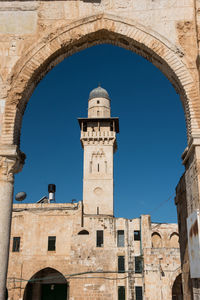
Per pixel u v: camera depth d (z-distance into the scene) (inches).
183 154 519.8
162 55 515.5
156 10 537.6
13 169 478.3
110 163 2760.8
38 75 544.7
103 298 1924.2
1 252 438.3
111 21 538.0
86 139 2847.0
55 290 2198.6
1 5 558.9
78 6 550.6
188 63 506.6
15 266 2052.2
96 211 2581.2
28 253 2075.5
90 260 2016.5
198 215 430.9
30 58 527.2
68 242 2091.5
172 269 1860.2
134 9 541.3
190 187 490.0
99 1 549.6
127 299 1926.7
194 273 443.8
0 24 548.4
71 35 537.0
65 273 2020.2
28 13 552.7
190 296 580.4
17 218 2169.0
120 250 2065.7
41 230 2124.8
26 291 2044.8
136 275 1994.3
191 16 532.4
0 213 454.3
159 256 1888.5
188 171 504.7
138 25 530.9
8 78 515.2
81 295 1937.7
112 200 2628.0
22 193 2219.5
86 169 2746.1
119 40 553.0
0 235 444.8
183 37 521.7
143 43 524.1
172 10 536.1
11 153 475.5
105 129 2928.2
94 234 2086.6
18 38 539.8
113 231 2107.5
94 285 1951.3
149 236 2075.5
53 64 562.3
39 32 541.6
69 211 2149.4
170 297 1808.6
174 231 2207.2
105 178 2706.7
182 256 681.6
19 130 523.5
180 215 705.6
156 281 1843.0
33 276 2089.1
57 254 2065.7
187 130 501.7
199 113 477.1
